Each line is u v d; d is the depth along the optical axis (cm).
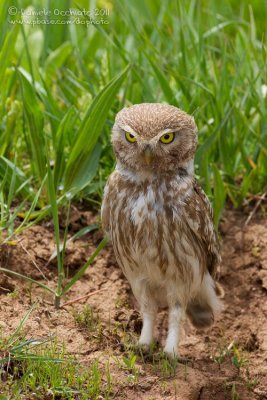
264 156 1012
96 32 1206
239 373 824
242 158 1019
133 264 827
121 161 808
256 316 918
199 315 885
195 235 808
